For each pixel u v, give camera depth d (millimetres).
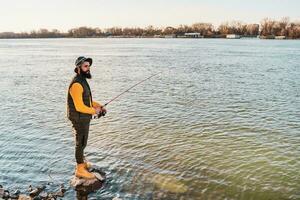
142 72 32719
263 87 22656
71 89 7277
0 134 11211
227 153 9477
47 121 13016
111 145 10023
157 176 7887
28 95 19406
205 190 7270
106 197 6957
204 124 12680
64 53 67812
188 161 8836
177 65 40500
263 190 7316
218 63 43250
